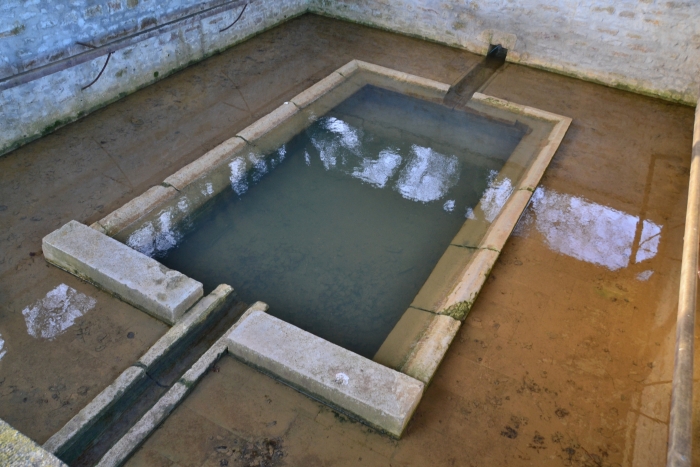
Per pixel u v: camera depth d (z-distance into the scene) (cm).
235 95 542
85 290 318
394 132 530
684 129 534
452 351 296
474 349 297
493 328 310
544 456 248
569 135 513
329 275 367
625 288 343
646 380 285
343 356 271
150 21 517
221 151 446
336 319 336
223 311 325
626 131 526
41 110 440
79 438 243
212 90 546
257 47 650
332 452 245
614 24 581
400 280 367
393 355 300
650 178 455
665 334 312
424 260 384
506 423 261
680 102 585
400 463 242
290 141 492
